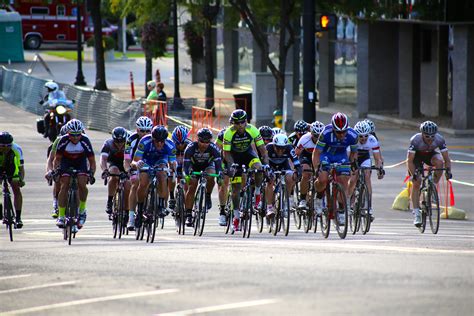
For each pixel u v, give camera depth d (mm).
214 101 112875
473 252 30453
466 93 89188
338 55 117375
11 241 41594
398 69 107062
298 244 34438
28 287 25156
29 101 124188
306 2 73500
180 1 109938
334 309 20109
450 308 20172
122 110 101438
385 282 23312
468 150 81500
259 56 135375
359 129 43500
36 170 74938
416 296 21469
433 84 101000
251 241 37125
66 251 34219
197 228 42438
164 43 132750
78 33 144000
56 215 48375
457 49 89375
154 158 39781
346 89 116125
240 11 96062
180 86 152375
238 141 40250
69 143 39938
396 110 107812
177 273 26078
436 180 43781
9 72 136125
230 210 42625
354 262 27219
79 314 20828
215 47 155375
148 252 32188
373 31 106500
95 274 26734
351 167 40531
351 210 42156
